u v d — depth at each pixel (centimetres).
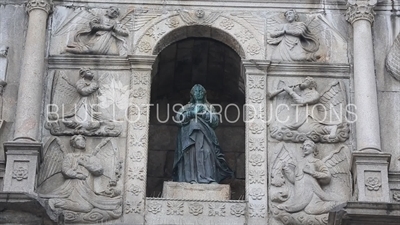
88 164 1752
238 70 1952
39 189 1736
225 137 2005
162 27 1867
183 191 1762
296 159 1773
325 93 1830
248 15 1881
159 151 1988
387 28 1883
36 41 1825
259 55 1850
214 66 1986
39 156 1738
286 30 1866
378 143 1756
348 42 1869
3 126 1783
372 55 1834
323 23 1884
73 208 1714
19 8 1888
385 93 1828
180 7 1884
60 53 1847
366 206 1642
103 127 1789
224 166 1852
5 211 1639
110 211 1719
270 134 1794
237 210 1727
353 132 1797
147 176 1966
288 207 1727
